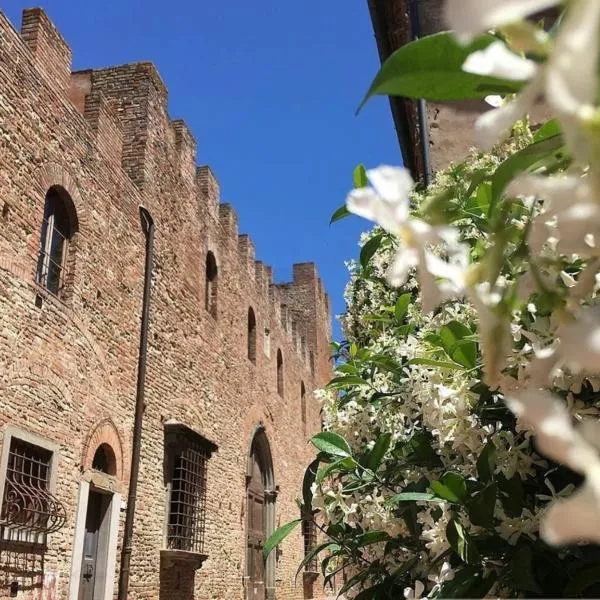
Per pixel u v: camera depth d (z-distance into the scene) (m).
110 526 10.11
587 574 1.44
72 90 13.52
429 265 0.69
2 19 8.73
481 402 1.83
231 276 17.64
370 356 2.77
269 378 20.53
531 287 0.78
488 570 1.67
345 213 2.15
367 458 2.68
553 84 0.43
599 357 0.49
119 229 11.46
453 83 0.94
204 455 13.95
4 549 7.69
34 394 8.51
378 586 2.50
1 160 8.40
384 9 7.37
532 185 0.56
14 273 8.38
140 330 11.87
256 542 17.80
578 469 0.43
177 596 12.10
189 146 15.39
